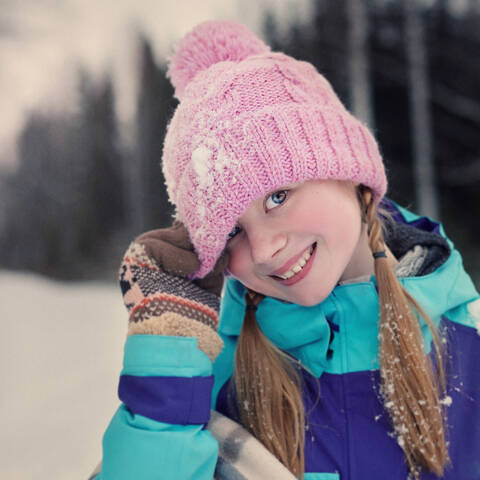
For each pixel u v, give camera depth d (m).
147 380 0.88
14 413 2.85
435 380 0.98
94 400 2.98
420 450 0.92
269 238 0.92
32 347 4.51
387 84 11.62
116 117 16.12
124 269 1.01
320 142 0.93
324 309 1.01
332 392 0.99
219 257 1.01
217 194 0.90
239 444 0.92
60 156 16.59
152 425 0.86
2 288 8.72
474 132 11.16
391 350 0.94
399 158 11.52
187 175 0.94
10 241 16.12
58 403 2.98
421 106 10.87
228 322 1.13
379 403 0.98
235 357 1.04
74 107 16.52
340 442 0.97
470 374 1.04
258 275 0.97
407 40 11.43
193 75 1.07
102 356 4.06
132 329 0.93
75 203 16.39
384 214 1.17
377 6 11.57
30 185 16.52
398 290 0.96
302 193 0.92
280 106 0.94
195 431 0.87
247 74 0.96
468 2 11.32
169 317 0.92
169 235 1.03
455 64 11.35
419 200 10.71
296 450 0.95
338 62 11.71
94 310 6.41
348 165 0.93
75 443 2.39
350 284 1.01
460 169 10.95
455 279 1.05
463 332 1.05
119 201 16.25
